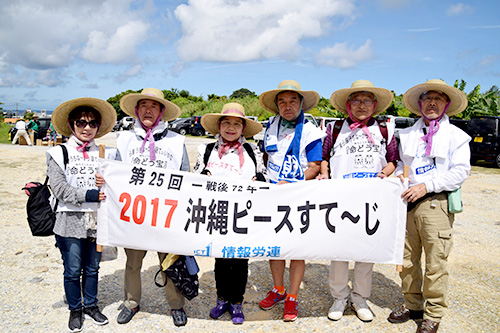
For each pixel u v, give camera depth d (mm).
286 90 3287
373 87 3217
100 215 3059
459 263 4863
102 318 3211
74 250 3016
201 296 3814
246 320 3402
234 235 3137
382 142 3307
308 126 3371
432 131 3170
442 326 3361
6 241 5113
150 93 3154
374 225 3191
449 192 3074
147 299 3693
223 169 3309
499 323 3436
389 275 4480
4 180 9273
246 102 31406
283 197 3191
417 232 3240
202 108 35031
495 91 21984
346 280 3426
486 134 14039
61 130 3184
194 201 3129
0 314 3334
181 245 3098
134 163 3172
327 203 3193
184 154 3367
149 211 3098
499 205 8078
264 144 3570
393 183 3180
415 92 3291
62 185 2906
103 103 3107
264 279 4316
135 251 3199
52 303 3557
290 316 3361
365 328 3295
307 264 4805
